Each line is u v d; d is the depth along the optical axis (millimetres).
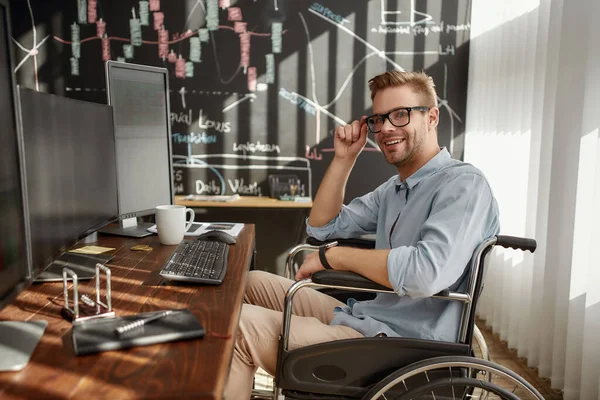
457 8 3148
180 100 3205
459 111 3221
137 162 1873
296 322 1304
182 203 2934
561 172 1958
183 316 944
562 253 1951
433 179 1334
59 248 1220
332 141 3242
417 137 1352
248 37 3168
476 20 3074
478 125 2967
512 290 2389
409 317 1293
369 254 1185
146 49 3166
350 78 3199
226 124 3227
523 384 1086
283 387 1174
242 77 3195
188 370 747
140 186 1899
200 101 3207
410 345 1145
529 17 2270
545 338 2072
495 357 2369
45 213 1137
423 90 1349
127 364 765
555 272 2025
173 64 3182
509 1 2514
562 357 1970
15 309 1010
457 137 3240
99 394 674
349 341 1147
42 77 3164
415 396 1101
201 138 3232
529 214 2229
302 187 3273
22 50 3137
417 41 3174
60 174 1237
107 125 1610
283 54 3182
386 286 1156
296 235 3311
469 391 1354
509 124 2482
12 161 907
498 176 2605
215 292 1146
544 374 2084
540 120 2180
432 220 1217
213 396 679
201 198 3074
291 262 1684
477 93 3000
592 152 1744
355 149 1596
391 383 1084
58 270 1286
